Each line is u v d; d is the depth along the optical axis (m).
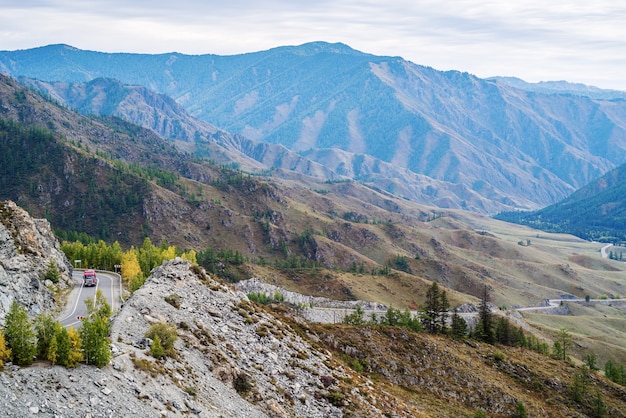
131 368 42.97
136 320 55.12
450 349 133.75
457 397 112.06
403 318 174.88
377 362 114.00
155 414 39.03
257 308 82.38
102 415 35.44
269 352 67.19
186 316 63.03
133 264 110.00
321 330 117.69
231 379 55.06
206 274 82.56
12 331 36.34
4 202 94.31
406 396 103.50
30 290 71.31
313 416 58.72
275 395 57.72
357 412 64.25
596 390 132.00
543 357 153.00
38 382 34.97
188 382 47.75
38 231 101.06
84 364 39.62
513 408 112.56
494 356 138.50
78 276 109.12
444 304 158.62
